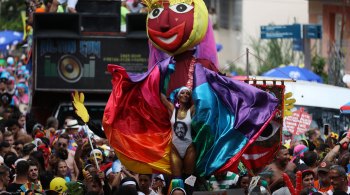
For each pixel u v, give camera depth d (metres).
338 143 19.59
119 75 17.42
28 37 28.94
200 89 17.17
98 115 26.75
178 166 17.12
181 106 17.16
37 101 27.09
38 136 22.23
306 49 32.09
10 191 17.06
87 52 26.50
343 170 16.19
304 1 47.69
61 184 17.36
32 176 17.25
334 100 26.00
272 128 17.94
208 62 17.72
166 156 17.27
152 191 17.42
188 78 17.33
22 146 21.00
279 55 38.94
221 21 48.53
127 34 26.58
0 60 36.62
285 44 39.25
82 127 21.61
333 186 16.22
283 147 18.92
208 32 17.86
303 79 29.23
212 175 17.36
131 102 17.50
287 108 18.20
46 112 27.20
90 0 26.67
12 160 19.14
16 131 22.50
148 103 17.38
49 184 17.78
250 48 45.06
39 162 18.98
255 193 16.41
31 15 28.41
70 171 20.20
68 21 26.38
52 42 26.42
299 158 19.92
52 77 26.48
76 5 26.70
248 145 17.22
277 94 18.28
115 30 26.66
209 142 17.17
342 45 35.97
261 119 17.27
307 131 23.36
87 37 26.47
